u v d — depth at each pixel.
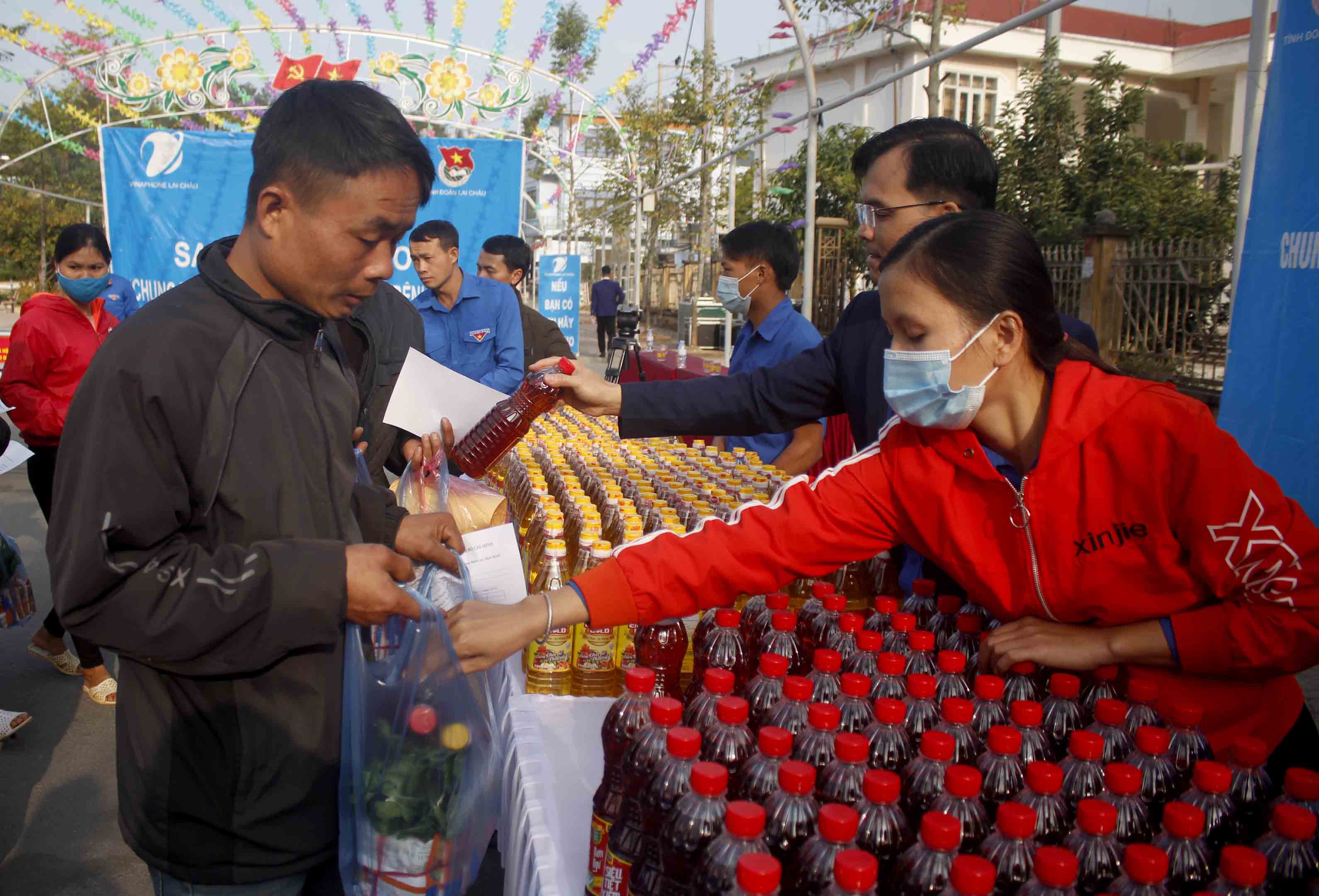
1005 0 17.42
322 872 1.66
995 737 1.30
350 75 8.99
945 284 1.47
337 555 1.37
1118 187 11.12
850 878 0.97
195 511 1.38
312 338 1.53
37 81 9.49
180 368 1.32
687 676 2.10
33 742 3.90
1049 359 1.54
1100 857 1.14
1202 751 1.40
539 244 19.34
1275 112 2.76
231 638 1.32
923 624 1.95
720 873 1.08
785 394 2.51
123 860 3.12
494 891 2.81
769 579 1.68
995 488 1.59
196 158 8.49
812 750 1.36
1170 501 1.47
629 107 17.70
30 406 4.30
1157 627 1.54
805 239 6.91
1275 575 1.42
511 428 2.49
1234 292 3.34
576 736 1.87
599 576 1.65
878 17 9.72
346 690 1.51
